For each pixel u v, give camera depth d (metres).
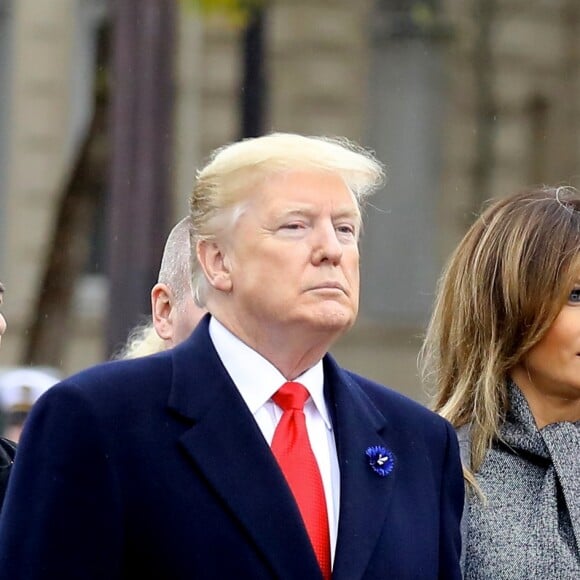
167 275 10.15
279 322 7.67
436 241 40.25
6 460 9.25
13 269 38.34
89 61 38.59
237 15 29.45
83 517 7.36
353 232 7.89
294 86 38.75
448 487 8.22
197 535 7.37
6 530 7.46
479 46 40.19
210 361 7.80
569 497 9.05
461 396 9.40
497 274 9.32
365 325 39.91
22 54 38.66
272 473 7.55
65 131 38.66
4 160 38.59
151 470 7.45
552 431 9.22
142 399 7.61
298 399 7.86
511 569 8.86
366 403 8.16
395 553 7.66
